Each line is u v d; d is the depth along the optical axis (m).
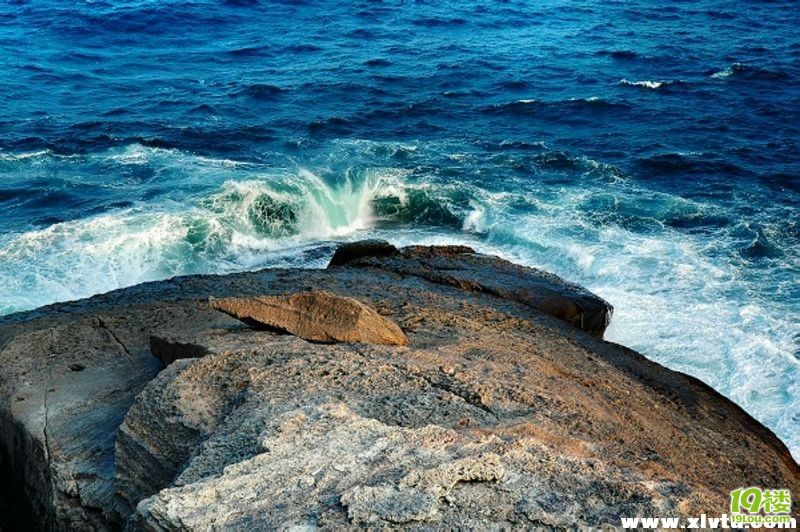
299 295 7.95
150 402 6.07
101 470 6.38
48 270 16.27
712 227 18.67
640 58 34.06
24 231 18.25
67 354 8.47
